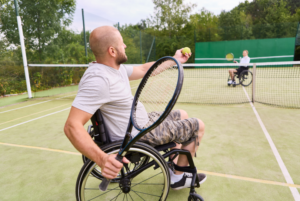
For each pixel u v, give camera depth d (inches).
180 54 70.3
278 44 541.6
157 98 71.8
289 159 83.4
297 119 132.8
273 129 116.8
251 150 92.4
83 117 43.5
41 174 79.7
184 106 181.0
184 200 62.4
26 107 193.8
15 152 99.2
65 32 307.9
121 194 66.8
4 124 144.1
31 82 277.7
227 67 570.3
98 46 48.1
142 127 52.7
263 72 442.0
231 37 595.2
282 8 898.1
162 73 67.8
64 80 308.8
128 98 52.1
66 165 85.9
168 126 54.1
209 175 74.7
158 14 861.8
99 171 68.9
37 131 127.7
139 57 502.9
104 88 45.4
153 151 49.8
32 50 275.9
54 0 289.3
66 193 68.0
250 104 179.5
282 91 237.5
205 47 595.5
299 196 62.2
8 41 260.1
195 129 56.7
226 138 106.8
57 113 169.0
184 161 60.6
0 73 257.0
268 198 61.8
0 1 250.8
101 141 52.9
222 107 172.7
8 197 66.8
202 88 282.8
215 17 880.9
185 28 819.4
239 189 66.4
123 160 45.4
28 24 269.9
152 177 75.5
